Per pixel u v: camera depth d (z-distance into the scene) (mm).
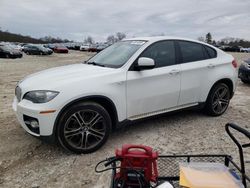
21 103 3979
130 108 4422
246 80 9883
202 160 2922
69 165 3727
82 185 3289
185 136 4734
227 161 2756
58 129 3840
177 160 2998
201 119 5602
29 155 4016
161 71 4703
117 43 5359
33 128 3889
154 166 2447
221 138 4656
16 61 24859
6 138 4598
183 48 5156
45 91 3797
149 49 4688
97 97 4035
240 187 2252
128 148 2449
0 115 5887
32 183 3326
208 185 2229
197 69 5195
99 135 4129
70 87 3867
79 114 3926
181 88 4996
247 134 2312
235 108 6543
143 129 5027
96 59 5059
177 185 2561
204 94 5418
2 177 3453
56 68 4812
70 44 65375
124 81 4281
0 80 11680
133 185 2395
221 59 5695
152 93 4617
